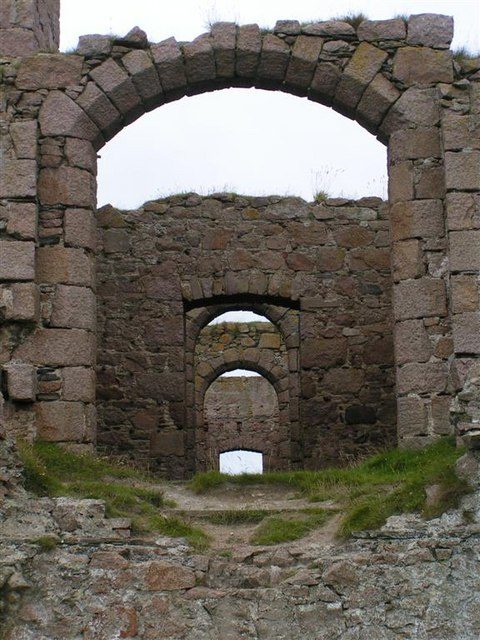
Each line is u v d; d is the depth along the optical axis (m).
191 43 13.50
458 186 12.75
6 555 8.72
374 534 9.23
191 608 8.68
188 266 16.84
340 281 16.89
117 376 16.50
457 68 13.30
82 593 8.70
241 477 11.80
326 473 11.73
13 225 12.70
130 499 10.10
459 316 12.43
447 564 8.84
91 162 13.30
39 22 13.92
